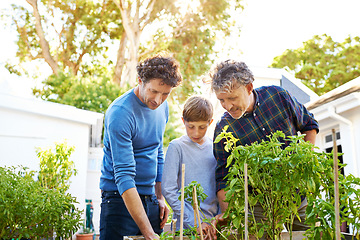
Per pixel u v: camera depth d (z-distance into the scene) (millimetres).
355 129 5059
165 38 16188
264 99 2117
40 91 17188
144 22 16078
